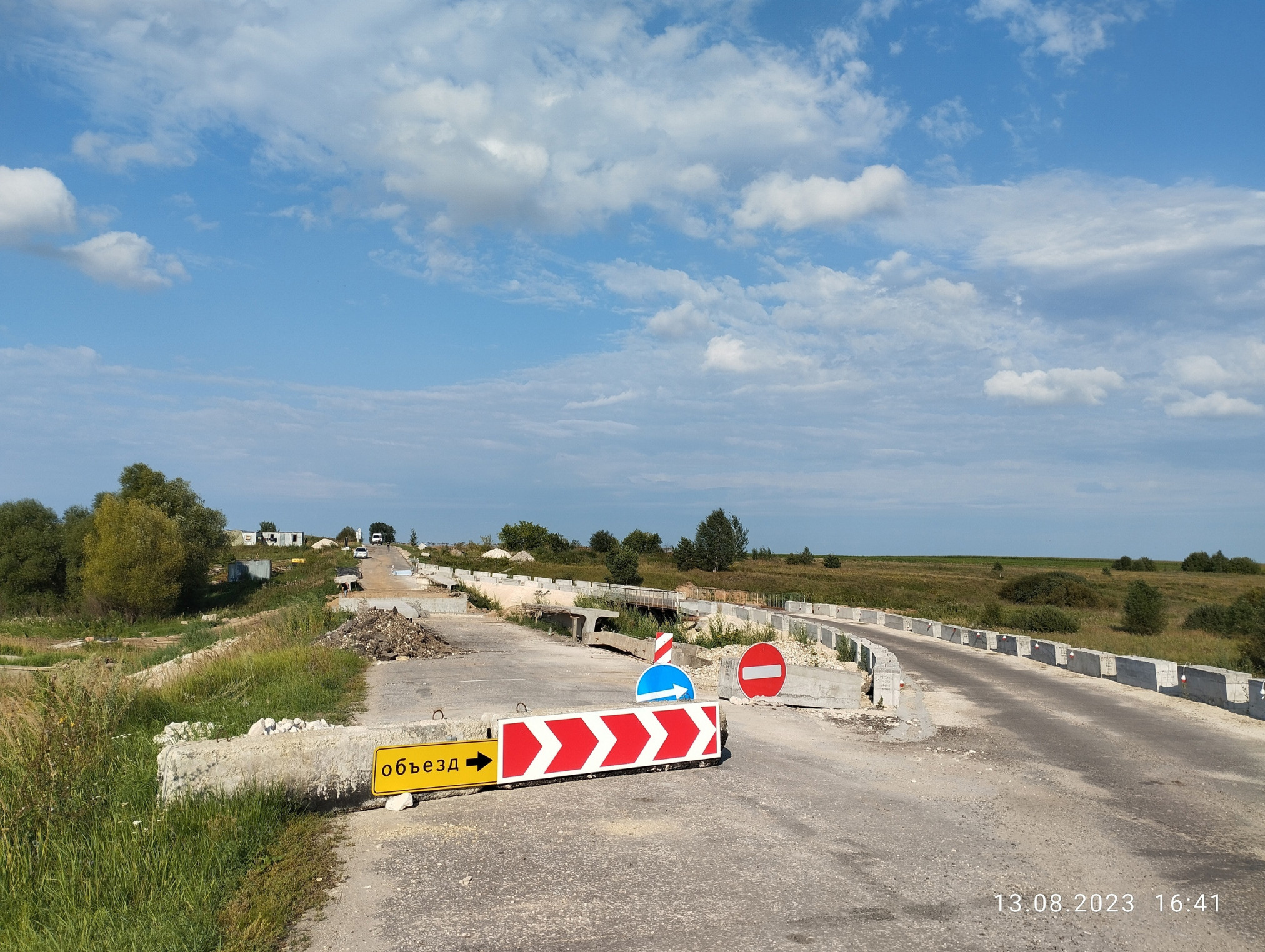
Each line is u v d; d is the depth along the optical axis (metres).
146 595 52.94
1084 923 5.62
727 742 11.20
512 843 6.98
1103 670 19.84
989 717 14.26
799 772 9.70
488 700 14.55
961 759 10.84
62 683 10.41
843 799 8.56
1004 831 7.65
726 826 7.48
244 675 15.04
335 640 22.27
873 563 137.12
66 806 7.24
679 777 9.22
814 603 44.22
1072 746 11.83
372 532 164.62
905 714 14.12
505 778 8.54
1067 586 54.19
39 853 6.32
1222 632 32.53
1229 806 8.65
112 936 5.02
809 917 5.61
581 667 20.05
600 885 6.11
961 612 42.06
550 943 5.15
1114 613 45.84
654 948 5.10
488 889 6.01
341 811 7.73
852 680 14.73
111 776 8.27
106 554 52.47
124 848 6.27
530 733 8.72
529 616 33.69
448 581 53.88
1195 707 15.50
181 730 9.71
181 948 4.89
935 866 6.65
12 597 59.47
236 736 8.53
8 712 9.56
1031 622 35.19
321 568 79.25
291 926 5.40
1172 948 5.29
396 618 24.78
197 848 6.38
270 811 7.19
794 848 6.97
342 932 5.31
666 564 84.25
